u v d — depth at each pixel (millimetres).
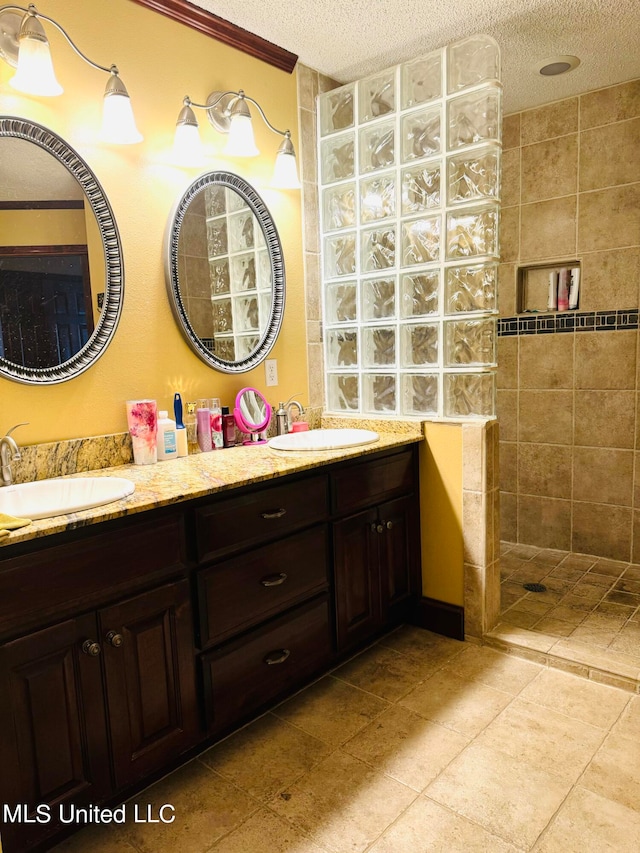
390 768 1645
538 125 3049
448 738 1765
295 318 2525
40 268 1710
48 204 1718
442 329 2266
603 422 3037
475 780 1587
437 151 2207
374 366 2500
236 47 2207
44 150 1704
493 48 2039
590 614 2471
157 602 1482
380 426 2465
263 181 2348
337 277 2561
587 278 3002
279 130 2396
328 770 1646
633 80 2748
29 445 1707
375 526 2184
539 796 1523
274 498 1780
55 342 1747
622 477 3018
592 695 1962
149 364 2008
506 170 3184
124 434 1905
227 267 2223
